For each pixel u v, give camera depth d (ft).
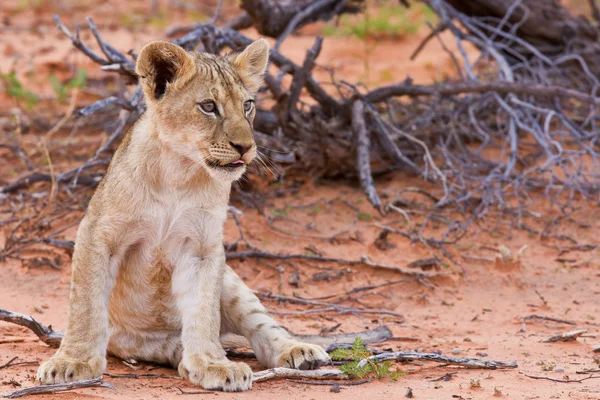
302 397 24.00
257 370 27.53
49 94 63.21
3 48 74.79
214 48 41.65
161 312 27.25
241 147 25.29
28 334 30.30
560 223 44.09
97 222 25.20
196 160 25.34
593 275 39.17
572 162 46.52
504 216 44.34
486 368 27.35
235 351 29.50
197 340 25.63
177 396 23.82
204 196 25.99
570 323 33.58
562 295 37.06
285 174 47.26
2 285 35.63
